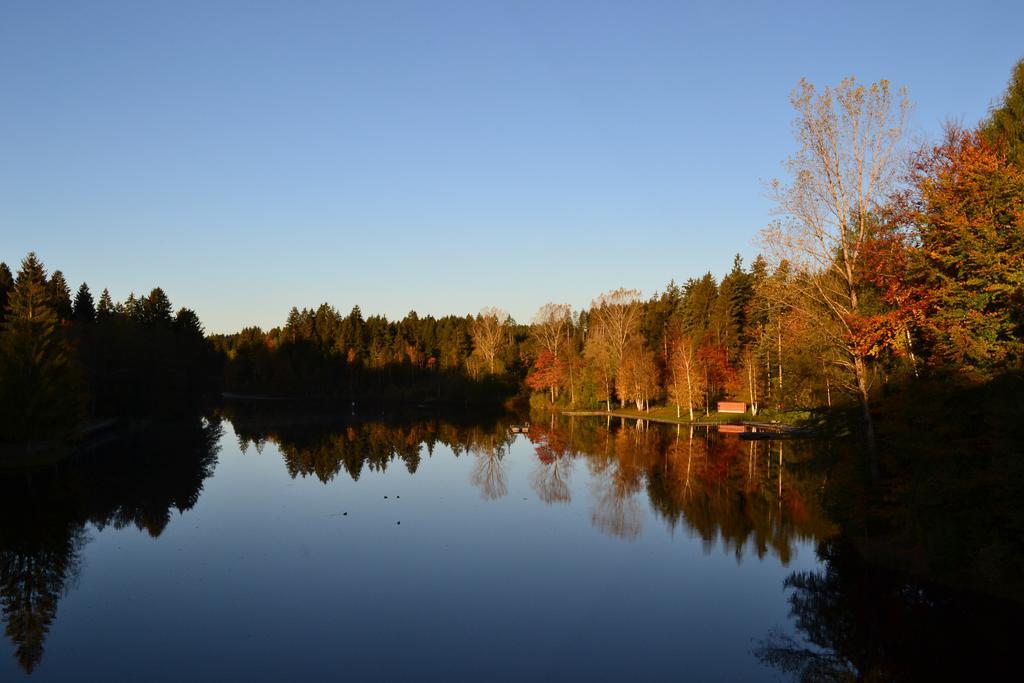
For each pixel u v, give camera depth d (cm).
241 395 12788
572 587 1972
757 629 1667
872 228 2100
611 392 9112
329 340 13412
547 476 3878
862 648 1539
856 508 2173
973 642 1551
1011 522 1653
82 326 6931
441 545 2417
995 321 1795
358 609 1800
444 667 1453
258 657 1505
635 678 1402
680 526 2677
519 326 14462
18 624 1703
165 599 1881
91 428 5934
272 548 2373
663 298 11669
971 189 1842
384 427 6900
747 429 6209
